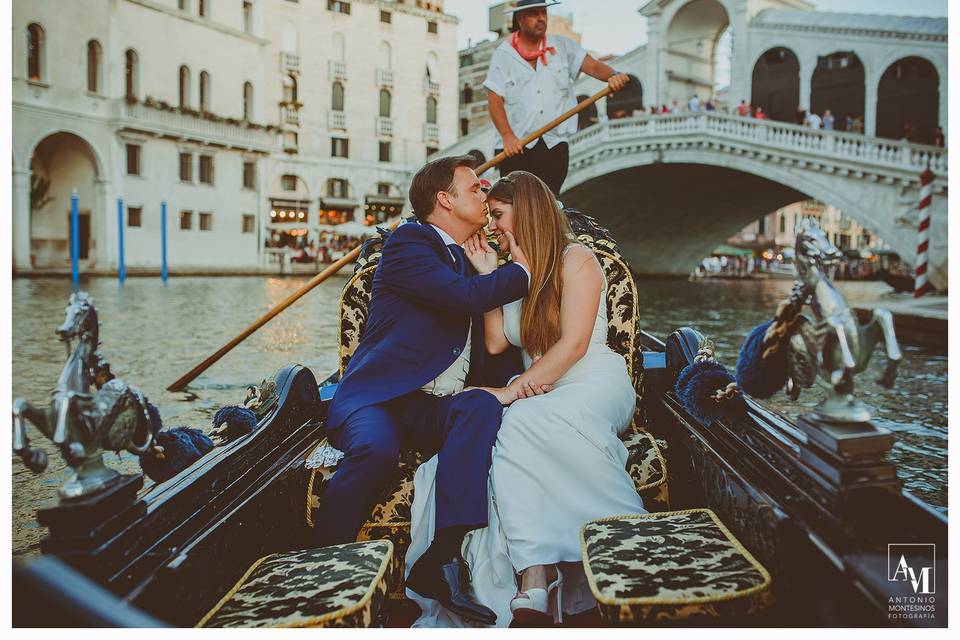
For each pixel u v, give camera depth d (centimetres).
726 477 171
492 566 184
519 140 356
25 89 2238
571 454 187
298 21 3362
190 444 188
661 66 2770
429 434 207
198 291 1800
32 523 302
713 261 4125
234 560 158
